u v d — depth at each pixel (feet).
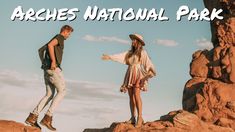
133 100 47.37
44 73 41.37
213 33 61.67
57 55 40.98
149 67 46.93
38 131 40.68
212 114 54.70
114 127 47.21
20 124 40.65
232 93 55.21
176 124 47.26
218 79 57.47
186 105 57.57
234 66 56.34
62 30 41.86
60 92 41.01
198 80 58.90
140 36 47.19
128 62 47.42
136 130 46.16
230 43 58.70
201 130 47.78
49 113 40.70
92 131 50.21
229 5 59.82
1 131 39.34
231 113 54.08
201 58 60.08
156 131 46.01
